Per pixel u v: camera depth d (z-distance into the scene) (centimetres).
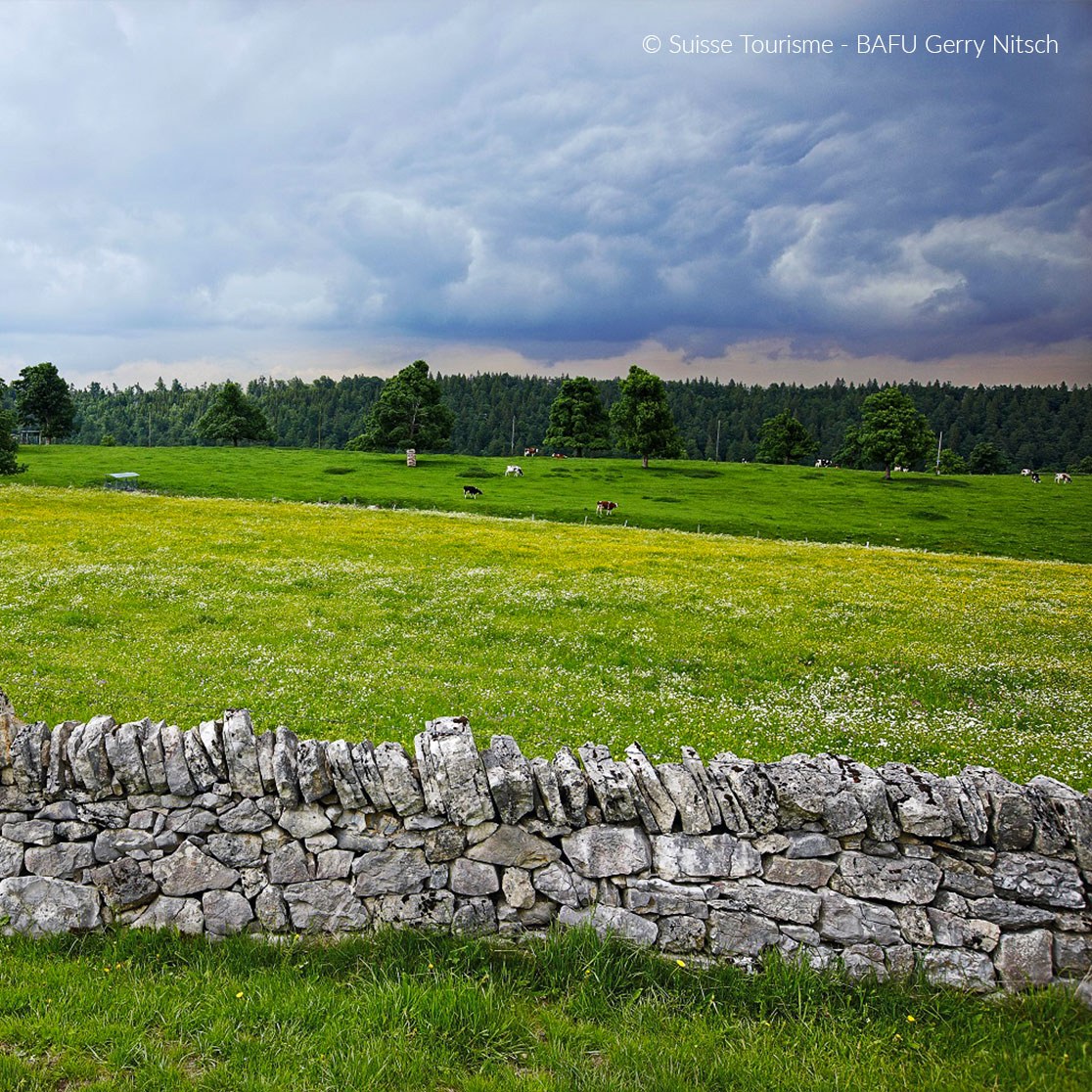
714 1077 600
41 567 3219
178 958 745
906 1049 651
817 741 1595
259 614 2577
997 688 2036
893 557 4716
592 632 2486
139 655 2038
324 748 789
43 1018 631
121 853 787
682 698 1872
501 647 2314
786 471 13538
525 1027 648
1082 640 2547
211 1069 590
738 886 761
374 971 727
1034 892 739
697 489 10700
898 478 12644
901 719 1775
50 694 1633
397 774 771
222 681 1809
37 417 15888
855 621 2731
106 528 4347
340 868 780
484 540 4575
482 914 773
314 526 4866
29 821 788
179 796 789
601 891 770
